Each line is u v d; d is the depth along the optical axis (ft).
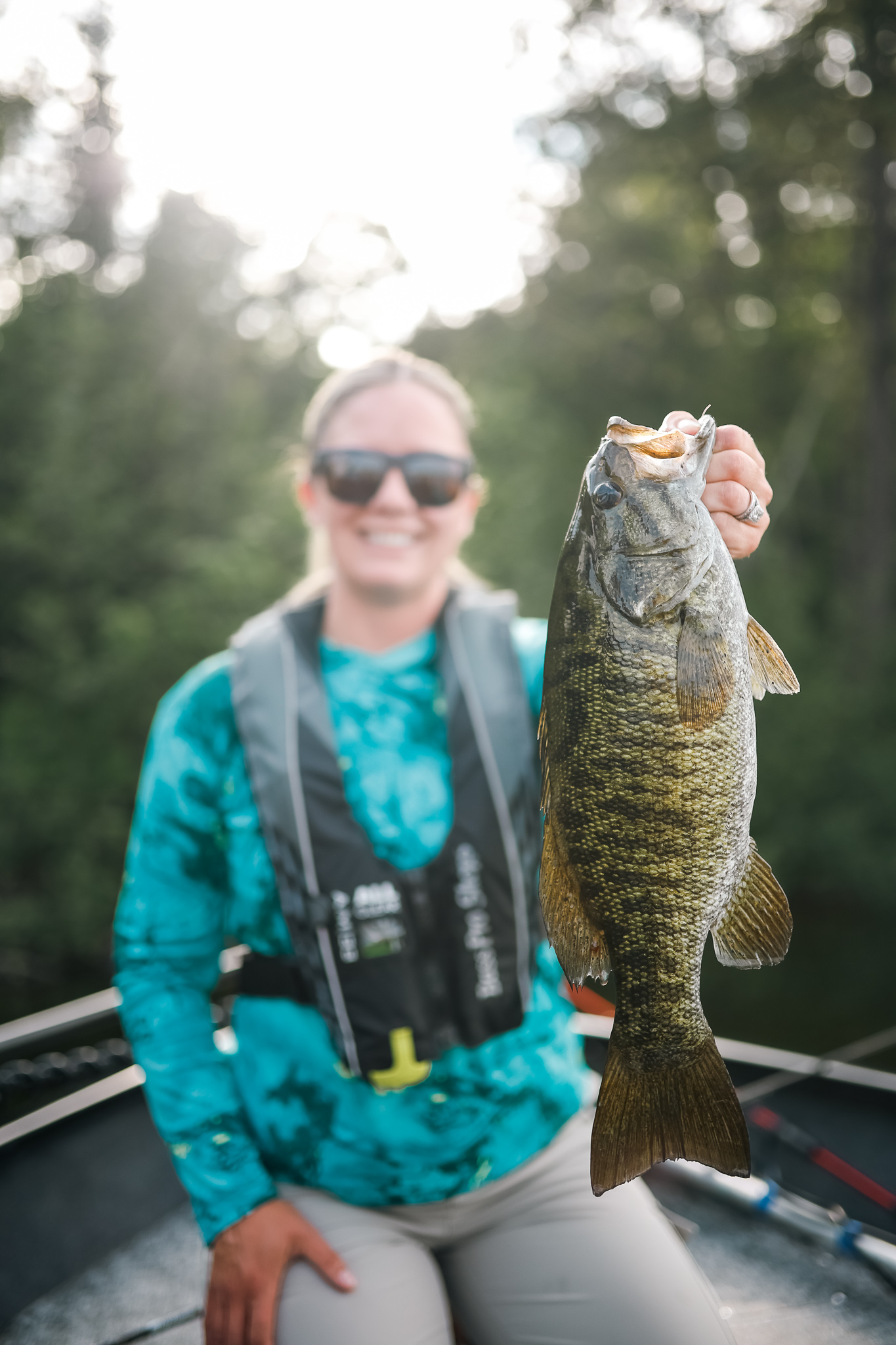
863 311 56.18
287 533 54.60
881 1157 8.98
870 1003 36.01
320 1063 5.43
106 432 58.13
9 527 54.95
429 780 5.70
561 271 61.00
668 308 60.95
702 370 61.26
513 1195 5.44
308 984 5.44
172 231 62.95
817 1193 8.69
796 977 39.37
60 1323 7.03
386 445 6.17
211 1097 5.45
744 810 4.83
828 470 63.82
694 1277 5.18
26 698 54.39
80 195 67.31
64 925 47.62
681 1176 7.98
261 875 5.64
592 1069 9.45
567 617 4.87
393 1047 5.25
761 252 58.54
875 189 53.16
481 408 54.95
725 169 55.52
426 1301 5.02
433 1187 5.33
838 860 47.14
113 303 63.82
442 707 5.96
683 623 4.69
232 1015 5.85
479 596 6.44
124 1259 7.76
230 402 63.00
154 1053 5.56
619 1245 5.21
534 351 60.80
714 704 4.72
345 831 5.49
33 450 57.26
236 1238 5.09
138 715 51.83
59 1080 8.84
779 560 55.52
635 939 4.77
